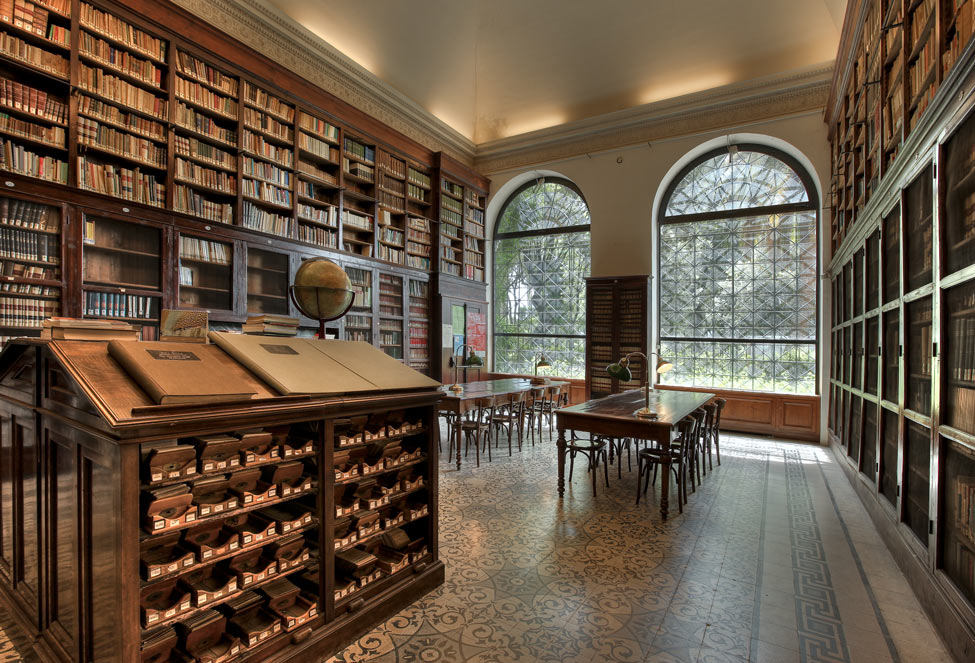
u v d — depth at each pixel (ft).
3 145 12.95
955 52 7.93
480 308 34.24
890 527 11.15
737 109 26.43
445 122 31.86
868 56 14.61
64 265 14.01
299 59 22.15
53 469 6.57
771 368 26.78
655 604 8.79
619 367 14.92
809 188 25.82
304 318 21.76
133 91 15.76
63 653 6.21
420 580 8.91
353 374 8.11
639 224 29.35
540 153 32.68
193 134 17.48
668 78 27.48
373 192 26.07
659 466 19.19
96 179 14.85
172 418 5.34
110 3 15.06
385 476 8.81
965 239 7.32
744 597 9.07
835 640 7.72
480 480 17.12
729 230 27.99
